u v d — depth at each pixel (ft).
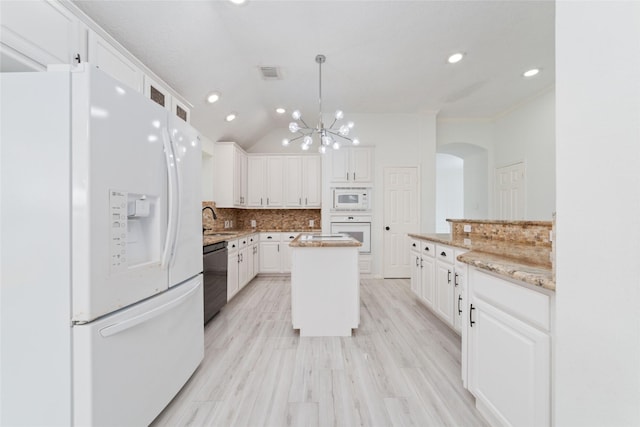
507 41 8.70
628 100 1.78
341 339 7.60
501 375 3.95
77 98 3.17
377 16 7.43
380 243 14.74
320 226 17.15
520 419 3.57
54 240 3.16
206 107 10.82
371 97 12.89
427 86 11.86
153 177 4.32
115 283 3.54
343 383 5.57
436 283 8.61
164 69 7.79
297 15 7.30
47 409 3.19
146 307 4.13
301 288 7.87
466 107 14.46
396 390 5.34
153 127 4.34
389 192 14.82
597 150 1.99
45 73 3.17
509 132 14.96
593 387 2.02
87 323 3.23
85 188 3.16
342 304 7.85
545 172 12.85
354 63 9.82
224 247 9.87
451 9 7.25
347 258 7.89
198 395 5.21
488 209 16.35
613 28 1.86
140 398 4.03
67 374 3.18
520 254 5.25
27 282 3.19
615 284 1.86
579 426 2.12
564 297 2.27
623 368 1.81
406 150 14.85
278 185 16.22
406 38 8.43
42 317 3.18
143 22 6.20
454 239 8.57
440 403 4.97
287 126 17.07
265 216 17.29
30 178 3.18
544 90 12.55
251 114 13.69
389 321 8.86
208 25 7.28
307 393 5.26
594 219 2.02
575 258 2.17
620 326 1.83
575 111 2.16
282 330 8.25
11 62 3.71
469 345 4.83
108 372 3.45
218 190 13.99
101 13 5.63
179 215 4.85
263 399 5.09
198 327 5.92
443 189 28.81
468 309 4.86
